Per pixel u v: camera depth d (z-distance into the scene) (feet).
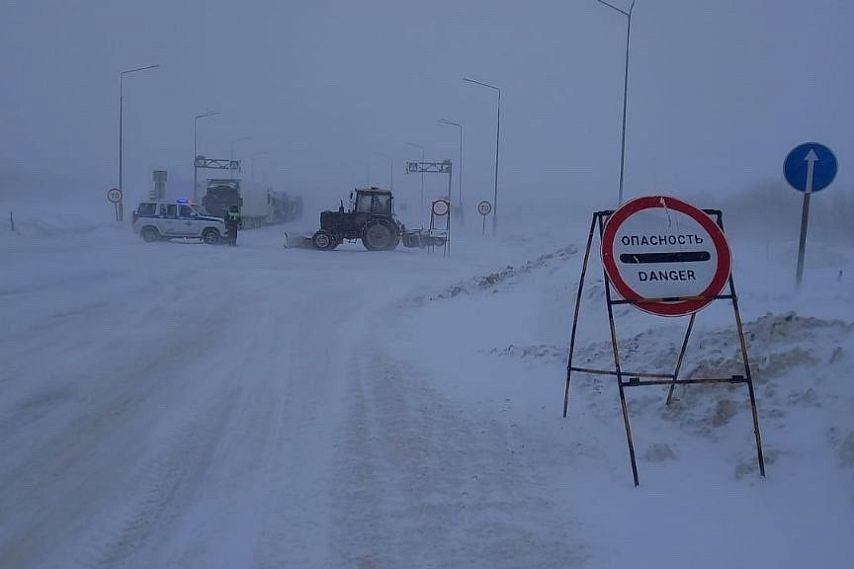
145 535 18.39
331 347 40.52
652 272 21.16
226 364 36.37
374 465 22.74
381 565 16.84
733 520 18.16
